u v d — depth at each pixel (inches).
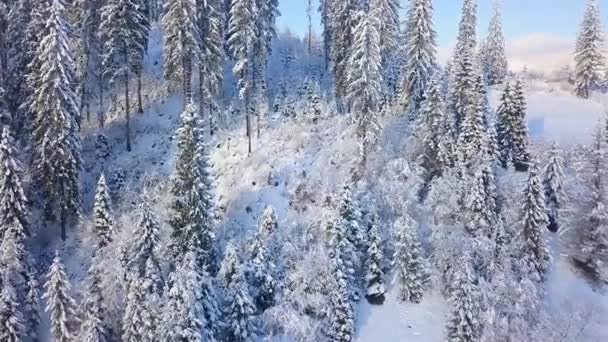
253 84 2094.0
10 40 1919.3
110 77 2130.9
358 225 1427.2
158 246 1325.0
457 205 1487.5
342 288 1296.8
